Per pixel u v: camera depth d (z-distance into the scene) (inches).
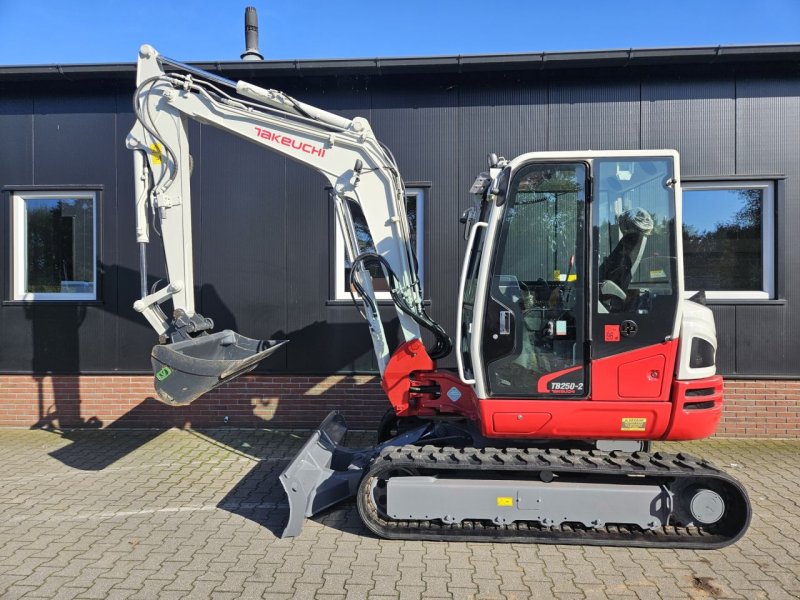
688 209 233.1
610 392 133.5
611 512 130.9
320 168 167.0
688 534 133.2
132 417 242.4
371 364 237.6
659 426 133.0
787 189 225.5
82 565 124.2
